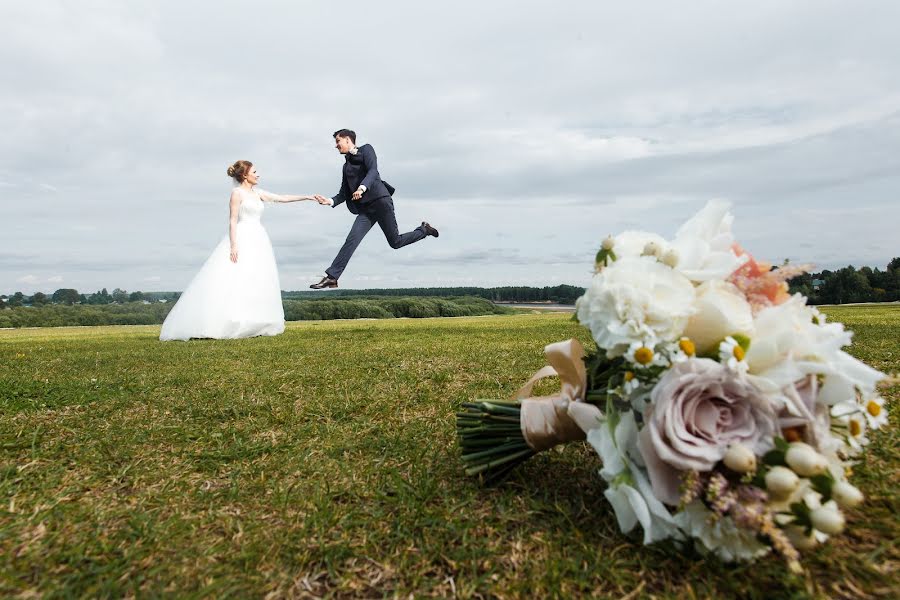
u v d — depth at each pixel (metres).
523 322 12.54
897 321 9.05
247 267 9.24
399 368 4.43
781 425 1.22
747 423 1.19
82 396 3.46
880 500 1.44
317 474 1.94
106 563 1.33
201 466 2.06
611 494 1.27
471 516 1.52
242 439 2.43
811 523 1.11
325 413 2.87
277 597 1.18
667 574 1.20
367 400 3.14
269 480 1.89
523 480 1.74
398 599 1.16
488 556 1.30
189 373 4.56
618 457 1.28
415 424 2.56
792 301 1.42
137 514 1.61
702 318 1.30
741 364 1.19
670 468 1.23
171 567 1.30
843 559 1.20
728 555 1.19
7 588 1.21
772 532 1.07
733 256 1.37
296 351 6.22
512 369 4.23
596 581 1.20
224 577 1.25
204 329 8.93
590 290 1.40
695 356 1.34
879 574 1.13
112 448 2.34
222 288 9.11
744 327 1.28
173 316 9.16
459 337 7.89
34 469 2.05
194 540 1.45
